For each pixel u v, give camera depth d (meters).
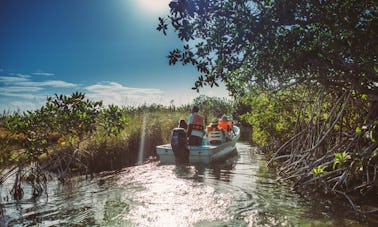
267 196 7.02
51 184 8.49
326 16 4.74
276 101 9.87
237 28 5.00
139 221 5.64
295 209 6.09
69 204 6.69
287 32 5.18
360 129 6.13
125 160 11.88
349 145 6.46
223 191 7.46
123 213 6.07
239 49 5.24
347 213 5.79
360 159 5.56
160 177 9.09
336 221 5.42
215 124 13.08
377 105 6.25
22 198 7.19
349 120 7.71
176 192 7.43
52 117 8.45
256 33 4.95
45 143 8.38
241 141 20.14
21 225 5.54
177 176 9.21
